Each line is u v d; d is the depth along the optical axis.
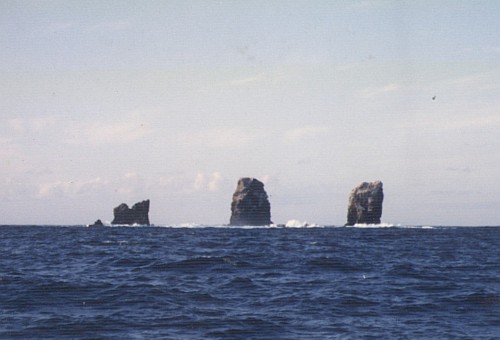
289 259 103.31
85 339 43.97
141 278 75.38
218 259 97.88
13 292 63.75
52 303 57.66
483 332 46.41
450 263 102.50
